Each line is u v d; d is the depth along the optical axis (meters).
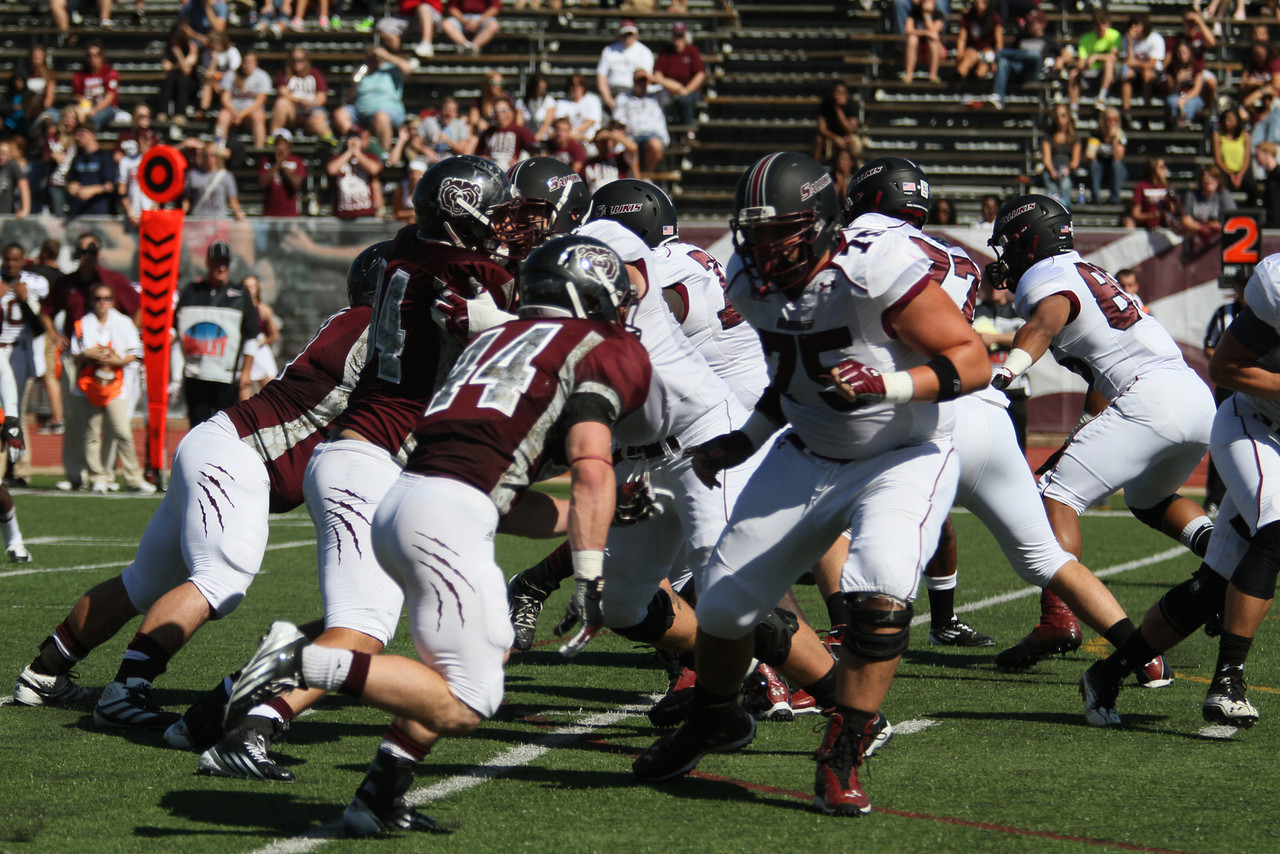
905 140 57.06
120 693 13.49
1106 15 57.41
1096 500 17.20
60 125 49.59
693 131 56.25
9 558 25.50
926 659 17.98
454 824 10.75
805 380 11.27
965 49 57.81
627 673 17.17
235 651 17.64
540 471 10.70
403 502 10.25
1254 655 18.17
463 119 50.62
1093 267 17.28
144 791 11.57
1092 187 52.38
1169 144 55.69
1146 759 12.95
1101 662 14.38
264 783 11.92
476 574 10.13
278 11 61.09
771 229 10.84
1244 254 33.75
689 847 10.20
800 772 12.53
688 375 13.53
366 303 14.41
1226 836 10.59
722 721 12.06
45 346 39.34
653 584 14.02
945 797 11.64
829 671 13.48
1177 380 17.03
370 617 12.15
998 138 56.66
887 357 11.06
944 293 10.91
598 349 10.56
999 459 14.70
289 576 24.05
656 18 61.78
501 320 12.31
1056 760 12.91
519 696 15.79
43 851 9.96
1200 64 56.41
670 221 16.22
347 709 14.99
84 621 14.50
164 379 36.16
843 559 16.31
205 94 56.19
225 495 13.59
